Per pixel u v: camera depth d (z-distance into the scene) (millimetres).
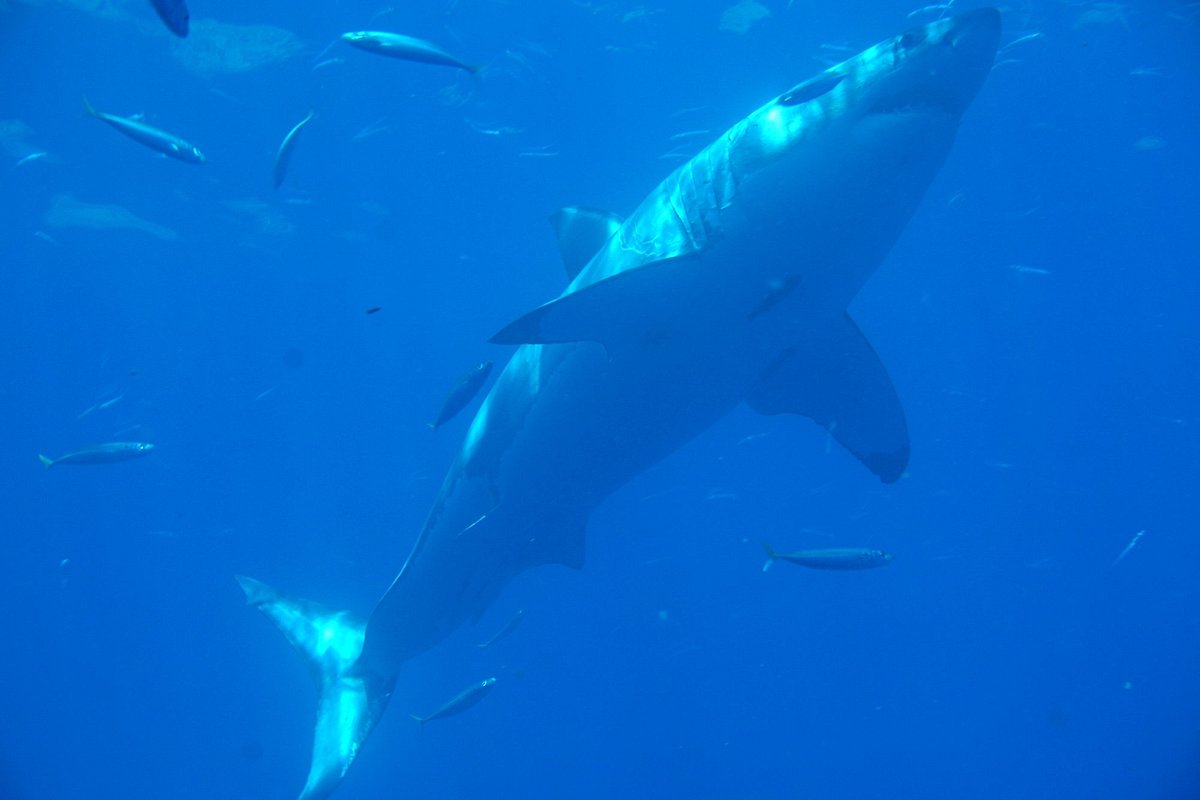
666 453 6355
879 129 4418
